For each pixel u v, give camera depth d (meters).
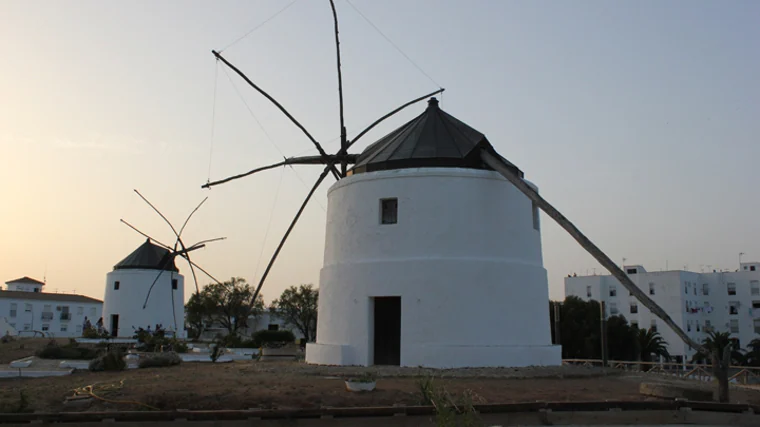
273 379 15.16
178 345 29.19
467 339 17.80
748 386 16.95
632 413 12.47
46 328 70.31
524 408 12.24
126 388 13.26
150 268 48.69
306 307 69.19
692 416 12.59
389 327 19.22
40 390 13.52
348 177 20.14
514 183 18.33
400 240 18.69
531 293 19.25
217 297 68.44
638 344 53.22
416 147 19.94
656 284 76.19
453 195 18.69
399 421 11.65
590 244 16.58
